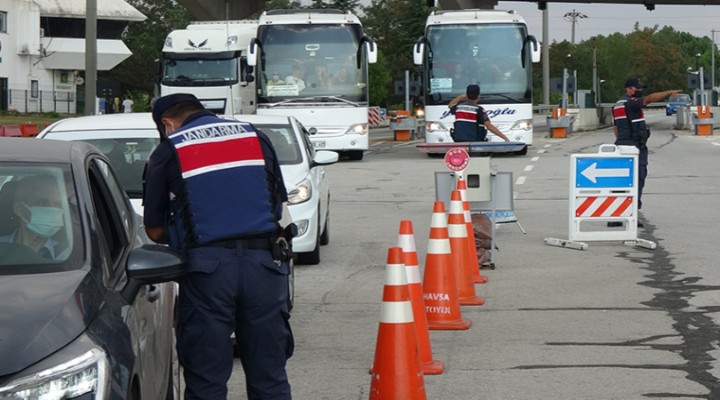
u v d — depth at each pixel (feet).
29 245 27.94
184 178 31.83
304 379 44.32
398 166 167.22
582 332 52.31
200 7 307.17
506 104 187.83
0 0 442.91
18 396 22.99
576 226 81.46
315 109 177.27
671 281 66.44
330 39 178.40
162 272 29.25
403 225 44.93
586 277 68.08
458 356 47.70
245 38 204.54
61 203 29.30
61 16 485.56
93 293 26.53
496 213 79.61
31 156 30.89
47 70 479.82
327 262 76.23
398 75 560.20
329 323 55.52
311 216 72.38
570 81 288.92
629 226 81.71
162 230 32.53
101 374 24.17
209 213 31.68
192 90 199.00
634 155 81.15
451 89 189.16
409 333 37.47
